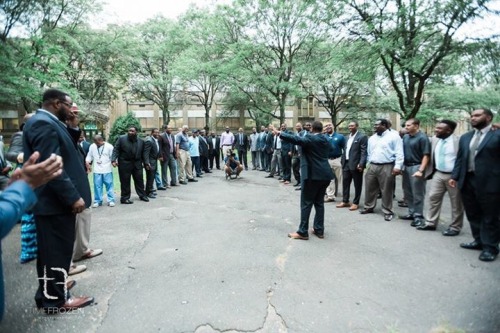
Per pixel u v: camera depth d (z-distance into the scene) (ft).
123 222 19.20
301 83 71.26
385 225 18.52
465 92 41.50
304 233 15.80
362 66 38.45
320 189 15.92
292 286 10.85
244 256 13.56
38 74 40.86
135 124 56.08
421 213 18.21
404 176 19.89
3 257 13.85
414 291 10.57
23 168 4.29
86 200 10.57
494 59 33.22
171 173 33.24
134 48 78.07
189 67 73.77
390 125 20.03
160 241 15.66
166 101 97.25
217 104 115.44
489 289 10.69
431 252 14.12
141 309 9.48
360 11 35.27
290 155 31.68
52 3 51.31
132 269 12.39
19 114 98.53
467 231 17.26
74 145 10.16
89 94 75.82
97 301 9.99
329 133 25.90
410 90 40.16
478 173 13.42
